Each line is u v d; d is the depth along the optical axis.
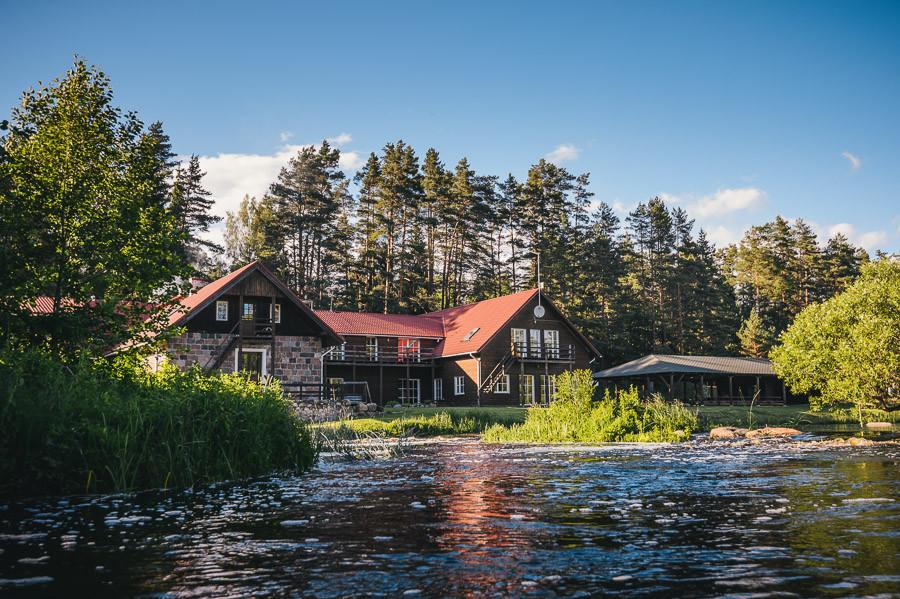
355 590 4.09
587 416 23.17
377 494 8.70
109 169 15.45
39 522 6.69
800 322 31.70
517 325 43.91
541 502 7.77
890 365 26.45
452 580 4.30
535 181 68.56
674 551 5.07
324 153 65.31
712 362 44.72
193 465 10.35
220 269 69.69
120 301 14.35
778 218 84.38
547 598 3.88
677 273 74.00
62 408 9.31
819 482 9.36
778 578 4.22
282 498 8.38
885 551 4.93
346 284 65.00
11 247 12.82
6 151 13.42
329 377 42.81
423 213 69.94
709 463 12.77
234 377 13.67
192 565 4.79
